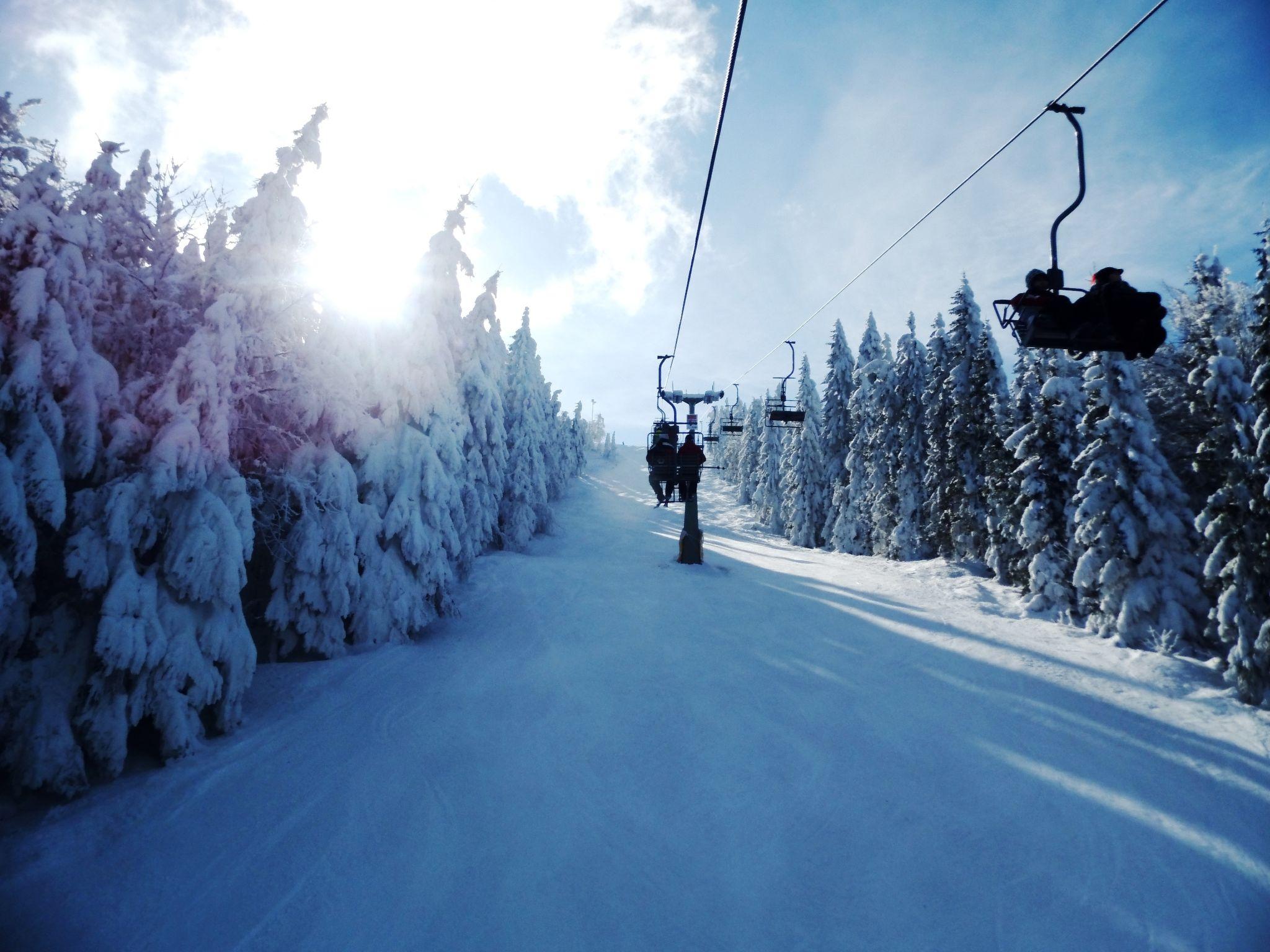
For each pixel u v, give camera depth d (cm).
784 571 2812
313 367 1301
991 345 2634
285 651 1280
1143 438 1556
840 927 586
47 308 744
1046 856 696
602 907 605
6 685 751
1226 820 764
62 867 636
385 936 559
